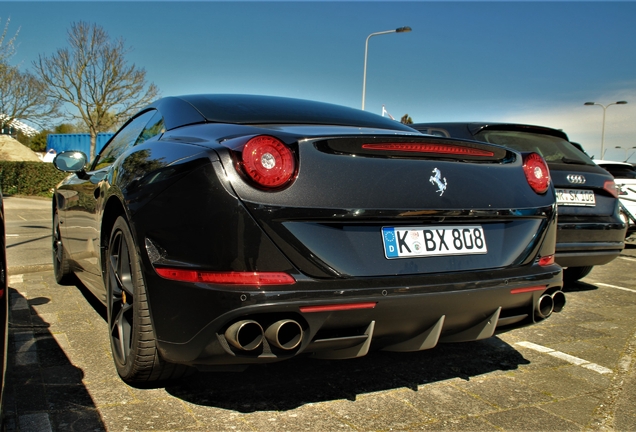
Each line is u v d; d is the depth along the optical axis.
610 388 2.79
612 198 4.84
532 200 2.63
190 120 2.81
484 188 2.47
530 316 2.61
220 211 2.04
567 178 4.59
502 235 2.53
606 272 6.43
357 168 2.20
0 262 1.78
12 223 10.77
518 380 2.86
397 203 2.22
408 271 2.22
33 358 2.91
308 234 2.07
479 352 3.31
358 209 2.14
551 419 2.41
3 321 1.75
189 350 2.12
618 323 4.09
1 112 27.73
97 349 3.07
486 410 2.47
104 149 3.98
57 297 4.28
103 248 2.97
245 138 2.12
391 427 2.27
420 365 3.03
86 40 30.72
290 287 2.01
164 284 2.17
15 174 23.86
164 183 2.26
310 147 2.15
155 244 2.24
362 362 3.03
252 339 2.06
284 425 2.24
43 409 2.31
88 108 31.45
